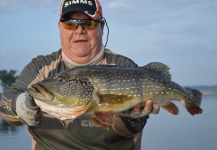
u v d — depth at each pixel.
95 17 1.43
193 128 5.74
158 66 1.32
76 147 1.41
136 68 1.28
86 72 1.21
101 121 1.21
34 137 1.43
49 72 1.46
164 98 1.30
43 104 1.15
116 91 1.22
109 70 1.24
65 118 1.18
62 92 1.17
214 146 3.78
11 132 5.50
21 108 1.19
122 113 1.27
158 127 6.00
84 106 1.19
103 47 1.51
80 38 1.43
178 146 3.83
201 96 1.43
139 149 1.49
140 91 1.25
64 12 1.42
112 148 1.42
